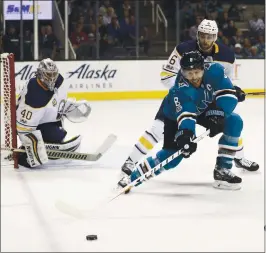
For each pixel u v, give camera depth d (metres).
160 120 7.00
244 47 17.53
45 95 7.62
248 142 9.85
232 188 6.77
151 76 15.55
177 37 16.52
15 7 17.16
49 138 7.95
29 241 5.12
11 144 7.90
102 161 8.38
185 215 5.85
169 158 6.13
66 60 15.00
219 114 6.18
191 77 6.10
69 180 7.32
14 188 6.95
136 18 16.09
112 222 5.64
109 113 13.31
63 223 5.62
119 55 17.06
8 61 7.72
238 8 18.72
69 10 16.86
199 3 18.42
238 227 5.47
